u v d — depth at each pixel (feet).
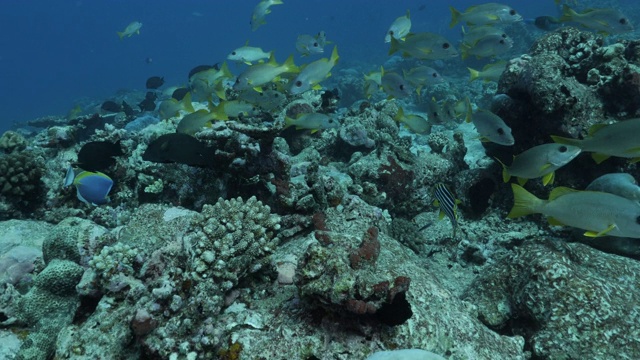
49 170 25.44
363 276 10.24
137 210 16.90
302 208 16.12
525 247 17.19
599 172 20.57
